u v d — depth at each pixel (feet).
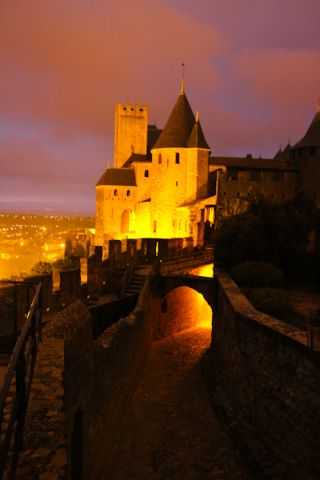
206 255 99.60
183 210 153.89
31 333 19.77
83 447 23.80
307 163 144.97
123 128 211.61
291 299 66.33
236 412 44.19
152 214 171.01
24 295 31.65
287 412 33.81
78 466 23.57
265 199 111.75
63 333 22.22
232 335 47.60
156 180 169.07
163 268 87.10
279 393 35.17
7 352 24.77
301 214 92.84
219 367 55.67
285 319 49.32
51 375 19.15
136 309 58.85
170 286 77.36
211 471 38.91
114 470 37.86
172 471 38.99
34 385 18.44
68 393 20.13
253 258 83.41
